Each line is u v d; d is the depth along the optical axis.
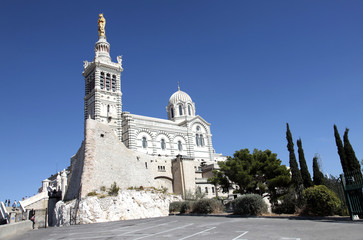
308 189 32.75
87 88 101.81
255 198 36.09
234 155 55.25
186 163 84.56
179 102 118.94
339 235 18.28
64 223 60.50
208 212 42.16
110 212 59.47
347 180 26.47
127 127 92.50
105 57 102.75
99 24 109.81
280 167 48.78
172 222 33.91
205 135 112.06
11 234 26.62
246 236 19.88
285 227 23.55
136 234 24.36
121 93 99.06
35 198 76.31
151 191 71.50
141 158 80.44
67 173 93.00
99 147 69.50
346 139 42.31
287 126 44.56
